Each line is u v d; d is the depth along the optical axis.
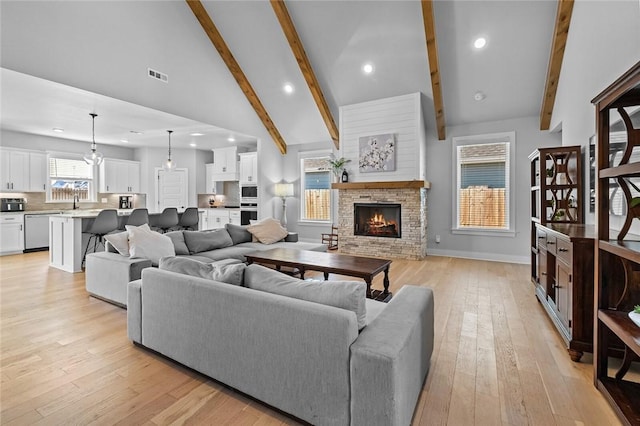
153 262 3.45
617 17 2.66
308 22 4.95
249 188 7.66
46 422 1.61
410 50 4.86
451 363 2.21
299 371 1.57
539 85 4.88
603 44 2.93
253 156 7.56
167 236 3.95
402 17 4.47
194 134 6.79
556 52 4.16
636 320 1.60
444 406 1.75
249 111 6.78
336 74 5.67
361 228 6.35
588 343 2.21
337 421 1.47
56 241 5.02
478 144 5.84
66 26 3.84
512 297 3.65
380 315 1.74
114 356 2.28
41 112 5.10
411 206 5.73
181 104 5.30
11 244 6.27
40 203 7.06
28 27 3.55
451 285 4.14
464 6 4.12
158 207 8.59
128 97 4.54
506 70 4.77
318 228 7.50
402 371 1.39
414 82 5.35
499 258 5.69
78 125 5.98
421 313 1.80
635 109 2.36
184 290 2.02
